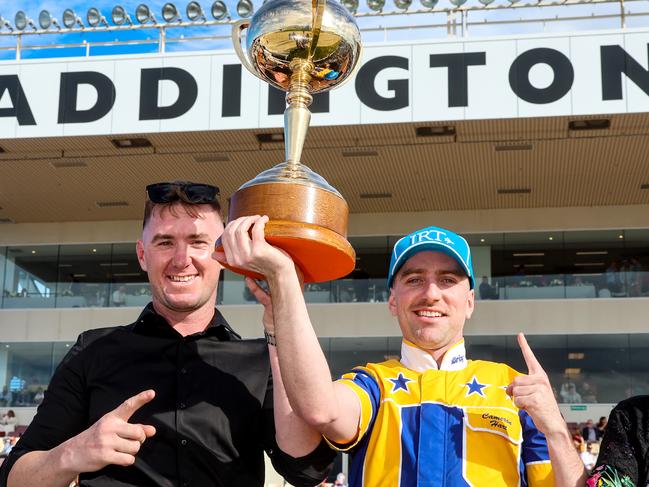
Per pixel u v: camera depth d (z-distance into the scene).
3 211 19.09
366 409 2.18
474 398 2.20
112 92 14.12
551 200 17.95
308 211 1.84
